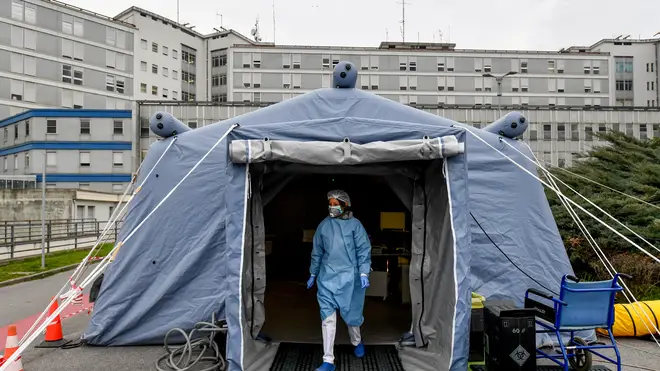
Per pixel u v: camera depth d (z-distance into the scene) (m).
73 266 14.16
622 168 10.91
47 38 42.16
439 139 4.43
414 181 5.40
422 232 5.32
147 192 5.84
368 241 4.98
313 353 5.14
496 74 51.12
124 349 5.54
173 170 5.85
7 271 12.95
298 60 50.00
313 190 10.25
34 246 17.70
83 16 44.38
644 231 7.61
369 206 9.44
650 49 55.91
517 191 5.80
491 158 5.82
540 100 51.38
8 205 25.03
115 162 36.09
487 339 4.29
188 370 4.80
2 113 39.56
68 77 43.34
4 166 39.19
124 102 46.97
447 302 4.64
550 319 4.36
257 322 5.30
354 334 4.99
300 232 10.27
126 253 5.71
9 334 4.78
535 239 5.72
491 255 5.65
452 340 4.30
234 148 4.29
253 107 35.50
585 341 4.88
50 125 35.94
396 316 6.50
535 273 5.63
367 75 50.19
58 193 24.77
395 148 4.40
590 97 51.91
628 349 5.46
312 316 6.61
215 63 56.50
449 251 4.60
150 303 5.59
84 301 8.84
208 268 5.70
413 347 5.18
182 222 5.74
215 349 4.97
